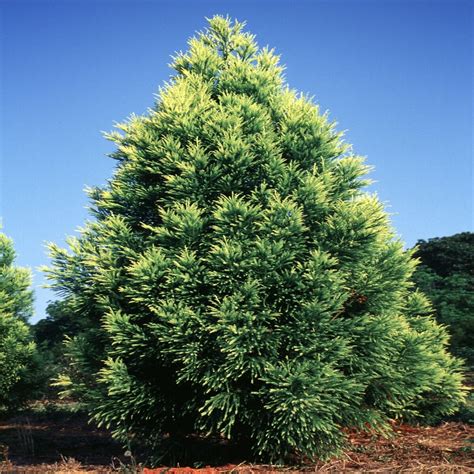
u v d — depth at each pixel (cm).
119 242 1016
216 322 926
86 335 1058
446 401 1219
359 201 1056
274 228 945
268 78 1123
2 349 1551
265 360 901
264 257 931
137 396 932
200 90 1083
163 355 941
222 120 1030
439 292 2509
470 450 976
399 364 1016
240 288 915
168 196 1010
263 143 1010
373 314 1015
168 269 938
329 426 885
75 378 1093
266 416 920
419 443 1055
